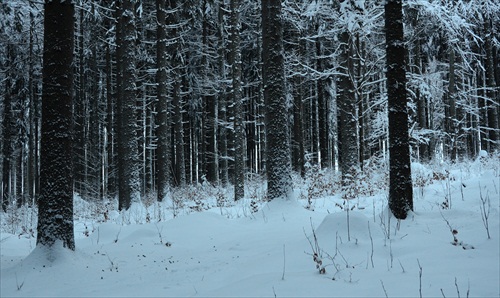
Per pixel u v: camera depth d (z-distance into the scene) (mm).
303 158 22031
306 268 4566
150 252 6418
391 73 6531
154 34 22266
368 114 16812
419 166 13281
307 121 29328
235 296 3725
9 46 21688
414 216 6250
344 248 5156
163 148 15164
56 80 5934
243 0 20578
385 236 5438
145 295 4270
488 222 5371
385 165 13773
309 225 7449
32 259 5512
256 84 23688
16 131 26484
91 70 24781
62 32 6031
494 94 22438
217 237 7301
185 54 24203
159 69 15469
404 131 6441
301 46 21031
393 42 6500
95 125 24297
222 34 20219
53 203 5742
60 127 5879
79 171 22547
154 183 28938
